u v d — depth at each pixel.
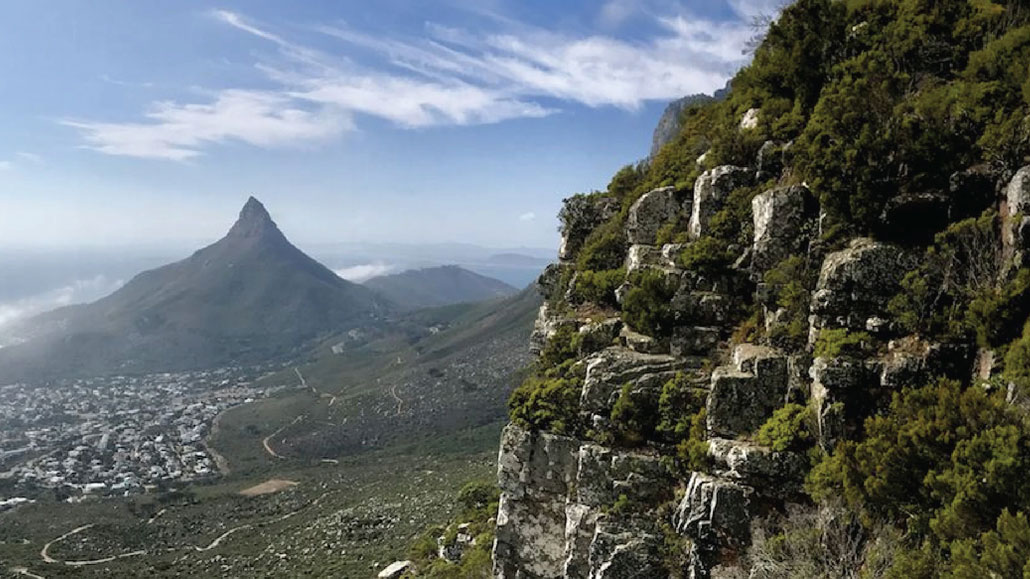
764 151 25.06
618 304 27.86
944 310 16.92
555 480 25.12
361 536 95.44
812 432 17.97
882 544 14.55
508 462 26.23
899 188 18.72
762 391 19.78
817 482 16.73
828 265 19.25
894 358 17.08
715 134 29.41
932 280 17.27
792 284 20.44
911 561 13.44
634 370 23.61
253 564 93.56
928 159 18.25
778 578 16.30
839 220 20.08
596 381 24.06
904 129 18.91
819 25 26.42
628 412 23.03
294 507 139.50
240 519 137.25
